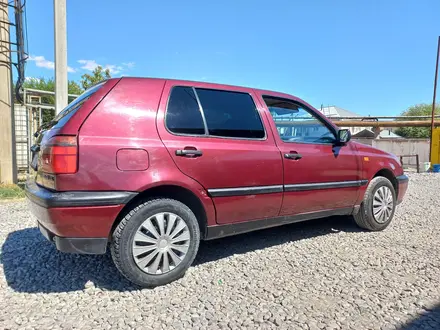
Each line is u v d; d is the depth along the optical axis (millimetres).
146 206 2828
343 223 5070
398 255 3695
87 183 2617
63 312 2514
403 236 4406
